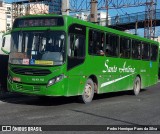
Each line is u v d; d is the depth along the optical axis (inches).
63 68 484.4
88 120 400.5
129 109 509.0
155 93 810.2
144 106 550.6
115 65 645.9
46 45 492.1
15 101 558.3
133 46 731.4
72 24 503.8
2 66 628.4
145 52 802.8
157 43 886.4
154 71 864.9
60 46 486.9
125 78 695.7
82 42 530.0
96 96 700.7
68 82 496.4
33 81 489.4
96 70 574.6
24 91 497.4
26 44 505.7
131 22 1786.4
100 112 466.9
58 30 491.2
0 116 405.1
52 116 417.1
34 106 502.6
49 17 500.1
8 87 518.0
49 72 482.0
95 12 1152.2
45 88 482.9
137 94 756.6
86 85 551.5
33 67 490.3
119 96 716.0
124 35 682.2
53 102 559.5
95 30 568.7
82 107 508.4
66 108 491.8
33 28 505.4
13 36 522.6
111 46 627.2
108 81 622.5
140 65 772.0
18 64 503.2
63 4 1200.2
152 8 1551.4
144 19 1717.5
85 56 538.0
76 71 514.9
